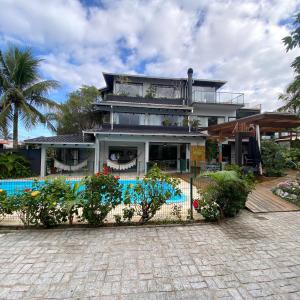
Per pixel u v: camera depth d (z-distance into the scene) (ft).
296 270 10.31
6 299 8.20
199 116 65.46
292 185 25.39
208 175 18.20
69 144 47.42
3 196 15.17
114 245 12.76
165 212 19.04
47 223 15.15
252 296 8.47
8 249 12.13
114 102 53.67
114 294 8.52
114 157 56.13
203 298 8.34
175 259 11.23
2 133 45.42
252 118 35.94
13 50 46.37
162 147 58.75
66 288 8.82
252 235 14.52
